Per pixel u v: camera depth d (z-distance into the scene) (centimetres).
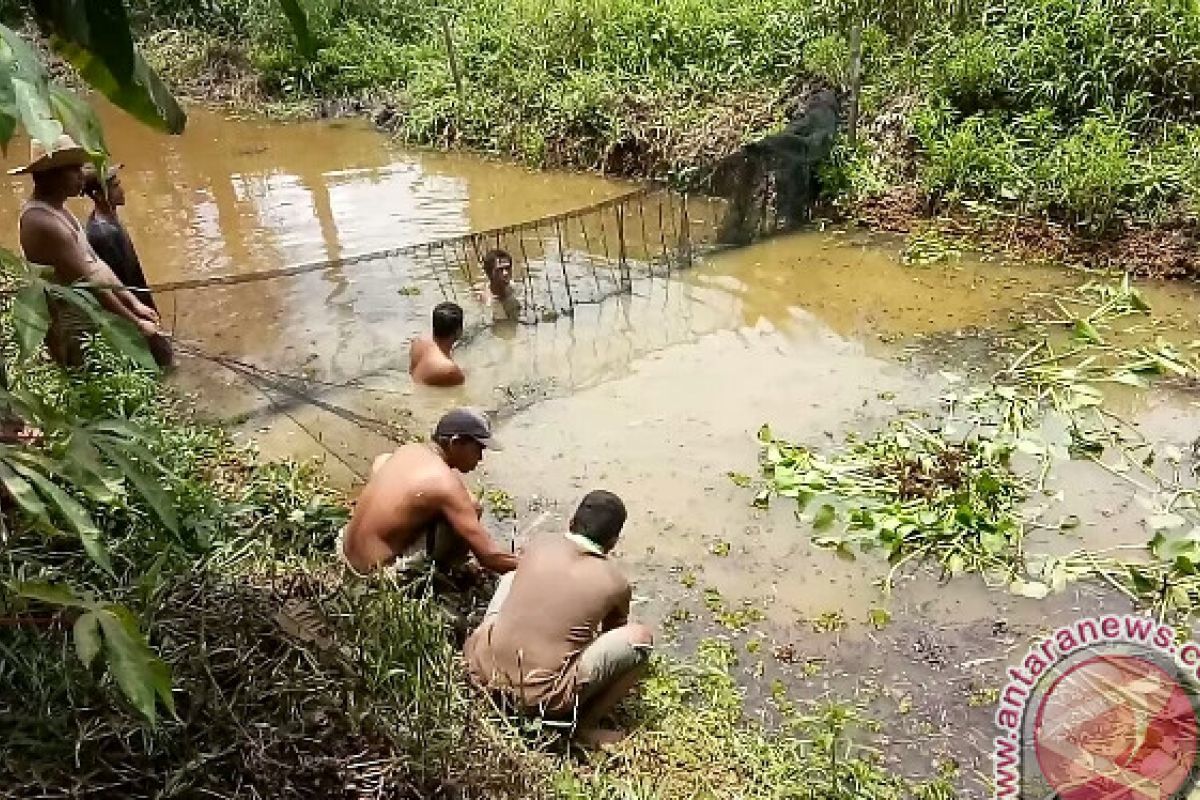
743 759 353
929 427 551
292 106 1241
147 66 222
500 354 645
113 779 285
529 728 348
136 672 213
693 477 520
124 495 374
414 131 1109
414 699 326
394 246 820
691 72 1008
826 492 495
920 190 847
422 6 1309
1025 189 803
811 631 421
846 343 655
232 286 739
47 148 173
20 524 322
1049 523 475
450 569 427
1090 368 609
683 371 625
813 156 856
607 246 812
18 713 288
